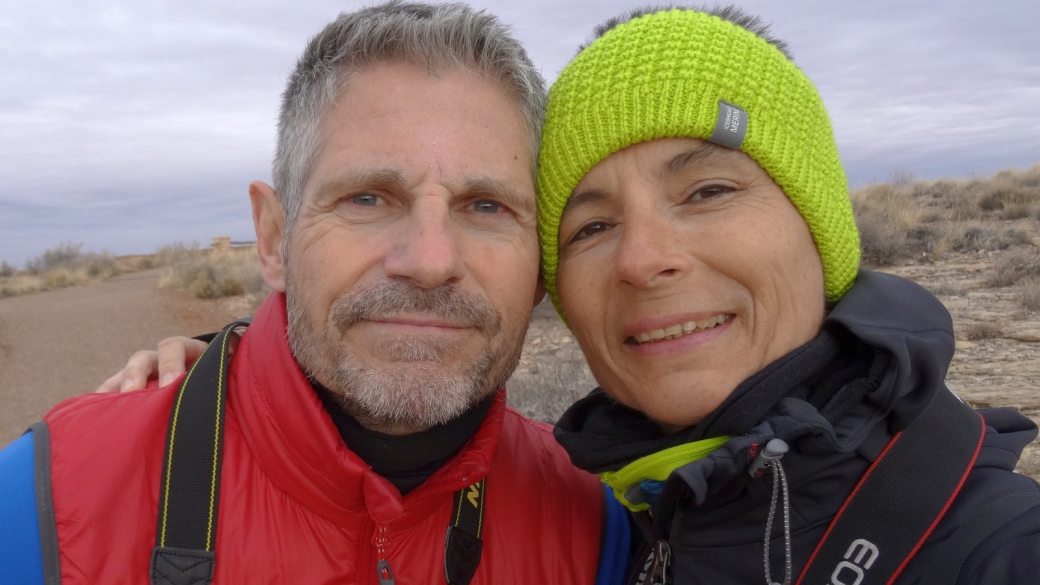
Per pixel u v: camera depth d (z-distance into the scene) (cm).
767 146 32
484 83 35
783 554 29
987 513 26
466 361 34
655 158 33
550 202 37
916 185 461
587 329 36
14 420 207
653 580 34
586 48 37
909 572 27
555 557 38
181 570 30
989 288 188
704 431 33
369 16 35
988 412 33
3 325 366
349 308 32
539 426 47
